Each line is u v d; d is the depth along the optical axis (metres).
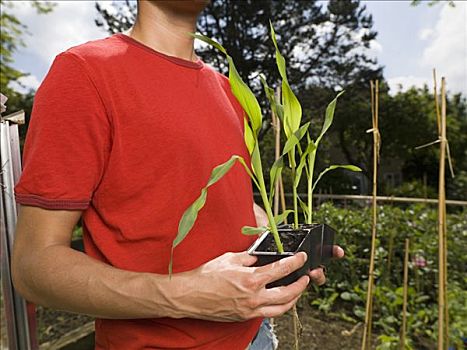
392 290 2.68
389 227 3.22
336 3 8.58
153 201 0.61
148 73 0.64
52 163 0.54
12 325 0.81
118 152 0.59
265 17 8.12
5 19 6.31
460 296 2.27
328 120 0.70
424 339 2.26
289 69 8.41
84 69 0.57
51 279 0.51
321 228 0.74
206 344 0.66
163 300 0.51
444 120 1.12
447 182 9.36
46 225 0.55
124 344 0.65
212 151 0.68
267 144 7.14
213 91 0.76
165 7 0.69
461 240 2.85
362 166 12.64
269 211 0.62
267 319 0.92
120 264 0.61
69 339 2.63
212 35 8.30
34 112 0.57
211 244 0.68
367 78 9.22
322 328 2.60
